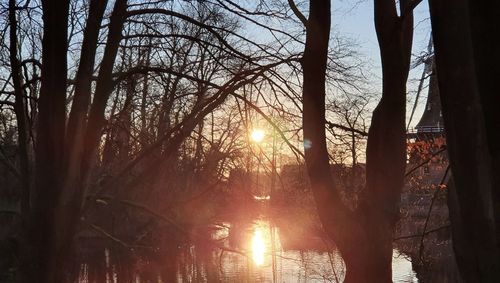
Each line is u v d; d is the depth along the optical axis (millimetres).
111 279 19656
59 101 5805
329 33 6316
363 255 5973
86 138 6262
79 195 6023
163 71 7582
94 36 6250
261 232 23500
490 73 3172
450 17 3863
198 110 7512
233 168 12062
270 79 8297
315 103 6293
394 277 19859
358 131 7793
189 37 8203
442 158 12219
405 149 6250
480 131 3807
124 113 10516
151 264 19500
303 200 10016
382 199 6070
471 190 3824
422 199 15039
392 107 6184
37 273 5766
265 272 20172
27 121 7855
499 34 3125
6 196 13109
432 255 14398
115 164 10586
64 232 5895
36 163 5816
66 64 5840
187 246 19688
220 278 19953
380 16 6316
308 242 19891
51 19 5711
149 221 11102
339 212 6117
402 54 6281
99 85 6453
